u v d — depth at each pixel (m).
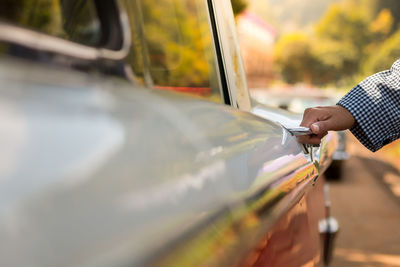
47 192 0.27
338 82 45.25
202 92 1.00
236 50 1.17
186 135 0.45
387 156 9.61
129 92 0.42
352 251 4.30
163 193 0.36
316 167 1.08
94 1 0.55
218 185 0.46
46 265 0.24
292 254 1.03
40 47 0.42
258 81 28.55
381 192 6.37
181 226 0.36
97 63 0.51
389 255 4.18
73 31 0.53
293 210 1.08
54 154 0.29
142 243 0.30
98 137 0.33
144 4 0.72
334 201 5.99
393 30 41.41
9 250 0.24
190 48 0.96
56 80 0.35
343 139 6.96
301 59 48.66
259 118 0.86
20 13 0.47
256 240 0.54
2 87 0.30
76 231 0.27
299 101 7.57
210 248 0.39
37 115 0.30
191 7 0.98
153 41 0.76
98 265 0.26
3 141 0.27
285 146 0.84
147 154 0.37
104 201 0.30
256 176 0.59
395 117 1.25
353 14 46.81
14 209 0.25
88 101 0.36
